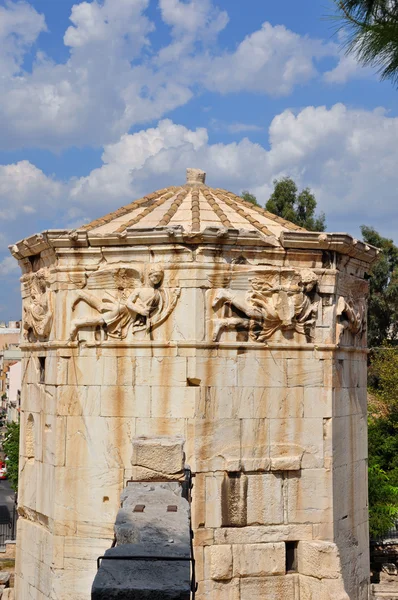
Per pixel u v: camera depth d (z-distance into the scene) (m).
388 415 57.94
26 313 26.78
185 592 8.42
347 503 24.69
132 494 13.71
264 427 22.78
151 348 22.56
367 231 75.00
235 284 22.75
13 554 37.00
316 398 23.55
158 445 15.58
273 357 23.09
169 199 27.89
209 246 22.48
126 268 22.78
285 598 22.38
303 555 22.66
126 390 22.69
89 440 22.88
